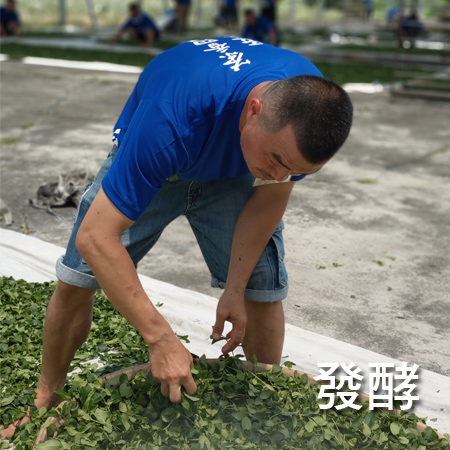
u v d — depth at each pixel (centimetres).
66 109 946
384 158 766
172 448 221
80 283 244
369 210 583
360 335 372
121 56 1608
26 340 321
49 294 372
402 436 235
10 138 753
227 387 250
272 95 191
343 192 630
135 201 208
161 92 210
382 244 506
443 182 682
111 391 243
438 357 354
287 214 559
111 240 208
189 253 474
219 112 210
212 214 263
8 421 257
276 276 271
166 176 212
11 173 623
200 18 2809
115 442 223
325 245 496
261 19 1652
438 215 580
